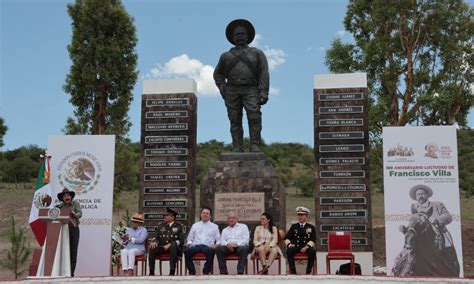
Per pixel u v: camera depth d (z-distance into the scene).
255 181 14.96
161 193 15.44
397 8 21.31
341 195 14.71
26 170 43.47
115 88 22.78
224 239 12.38
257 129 15.62
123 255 12.59
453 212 13.16
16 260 16.17
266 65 15.70
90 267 13.47
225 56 15.88
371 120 21.20
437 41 21.69
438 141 13.41
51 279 11.03
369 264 14.30
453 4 21.36
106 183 13.88
